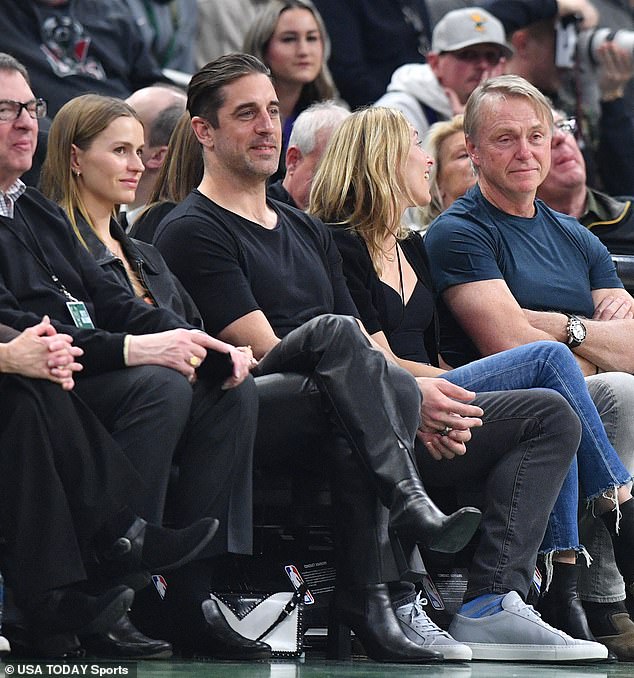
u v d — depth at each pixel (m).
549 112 16.72
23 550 10.97
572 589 14.45
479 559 13.76
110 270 13.54
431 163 16.19
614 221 19.52
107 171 13.81
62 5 21.11
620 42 24.03
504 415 13.88
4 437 11.14
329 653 12.98
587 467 14.39
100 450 11.34
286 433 12.88
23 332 11.57
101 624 10.99
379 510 12.58
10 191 12.87
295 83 21.78
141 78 22.16
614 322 16.53
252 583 13.13
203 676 10.62
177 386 11.87
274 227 14.63
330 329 12.65
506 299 16.08
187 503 12.14
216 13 24.97
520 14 24.17
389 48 25.12
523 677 11.59
